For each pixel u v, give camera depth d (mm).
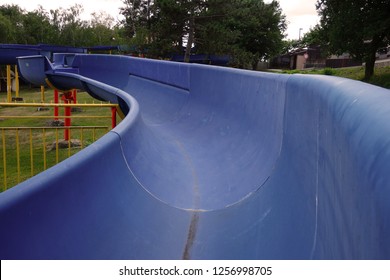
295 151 3680
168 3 38844
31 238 2211
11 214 2088
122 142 4195
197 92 9383
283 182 3814
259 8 57969
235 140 6223
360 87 2189
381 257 1238
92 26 80312
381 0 26266
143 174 4539
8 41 65438
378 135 1482
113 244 3059
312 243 2689
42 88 29609
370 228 1393
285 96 4281
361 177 1554
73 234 2629
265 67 77250
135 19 49656
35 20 72438
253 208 4074
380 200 1276
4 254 1992
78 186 2855
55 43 72000
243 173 5090
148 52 43000
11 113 28000
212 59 47938
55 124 20531
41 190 2375
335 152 2230
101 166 3385
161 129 9055
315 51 72125
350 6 27453
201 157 6504
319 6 30594
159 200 4336
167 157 6160
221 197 4754
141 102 12977
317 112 2924
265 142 5039
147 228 3668
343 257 1904
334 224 2189
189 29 41906
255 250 3367
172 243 3713
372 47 28922
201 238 3859
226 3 41250
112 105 8188
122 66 17094
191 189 5133
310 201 2953
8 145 15305
